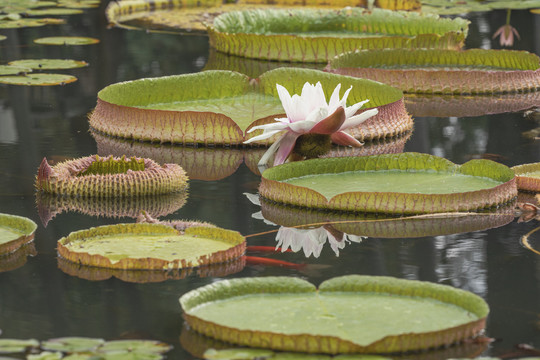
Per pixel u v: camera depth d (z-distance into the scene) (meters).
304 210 6.83
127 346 4.21
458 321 4.30
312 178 7.30
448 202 6.59
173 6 20.92
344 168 7.43
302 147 7.78
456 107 11.16
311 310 4.43
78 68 13.16
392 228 6.39
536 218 6.58
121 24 17.97
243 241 5.66
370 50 13.19
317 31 16.53
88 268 5.43
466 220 6.55
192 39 16.34
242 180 7.81
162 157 8.51
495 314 4.80
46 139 9.16
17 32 16.67
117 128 9.25
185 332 4.48
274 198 7.05
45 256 5.71
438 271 5.48
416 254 5.82
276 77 10.34
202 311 4.43
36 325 4.62
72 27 17.39
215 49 15.27
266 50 14.43
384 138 9.39
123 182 7.23
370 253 5.82
